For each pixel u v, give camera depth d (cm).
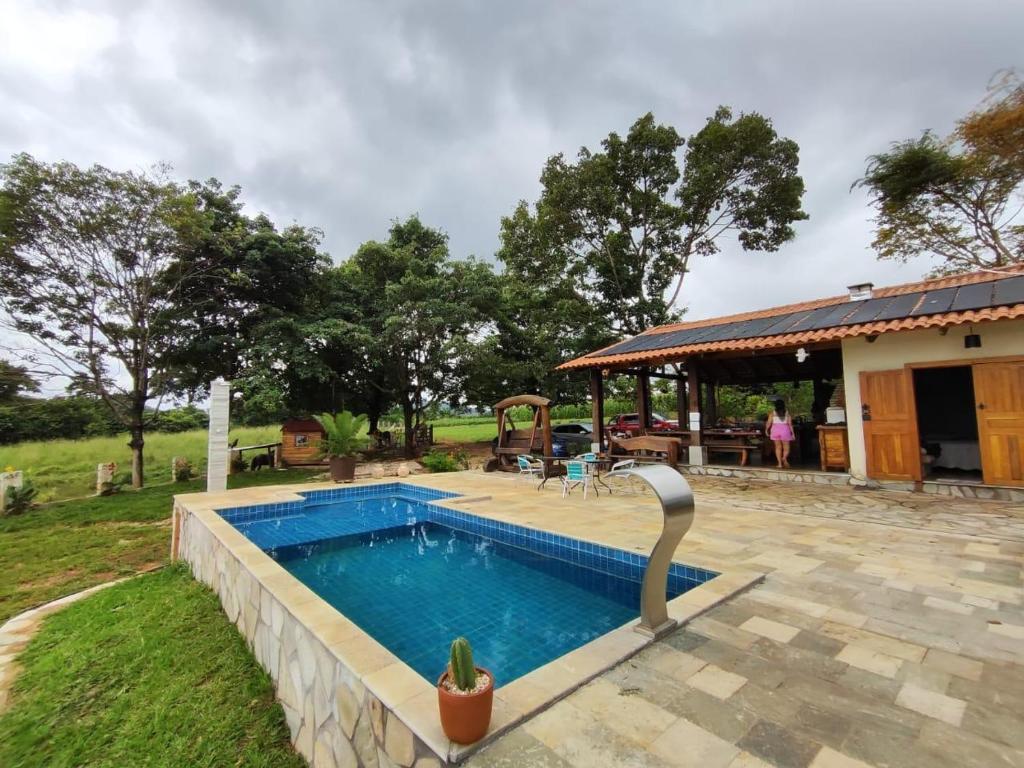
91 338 1248
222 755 273
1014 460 702
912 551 466
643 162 1795
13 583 595
